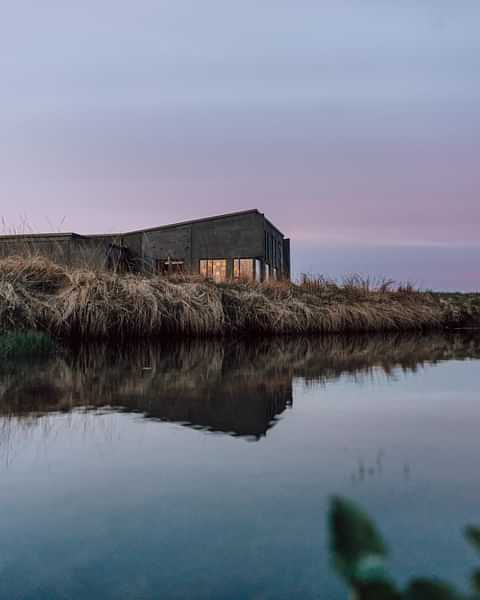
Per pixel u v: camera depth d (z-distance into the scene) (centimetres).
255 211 1928
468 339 1063
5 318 723
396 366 536
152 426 262
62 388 378
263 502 162
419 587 26
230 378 438
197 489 173
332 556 25
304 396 352
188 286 973
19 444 228
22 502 162
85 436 242
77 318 812
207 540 136
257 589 111
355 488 174
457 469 195
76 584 113
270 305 1051
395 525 145
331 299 1233
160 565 123
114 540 136
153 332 891
